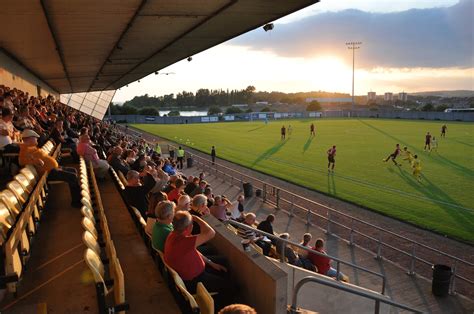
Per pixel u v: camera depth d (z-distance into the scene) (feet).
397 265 43.50
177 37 58.39
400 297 37.06
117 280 14.94
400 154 120.06
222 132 207.51
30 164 27.73
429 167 99.81
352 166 102.53
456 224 56.29
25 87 93.97
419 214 61.11
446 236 51.83
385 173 93.04
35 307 15.29
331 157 96.32
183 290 14.90
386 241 50.52
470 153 121.49
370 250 47.80
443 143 145.59
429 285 39.22
